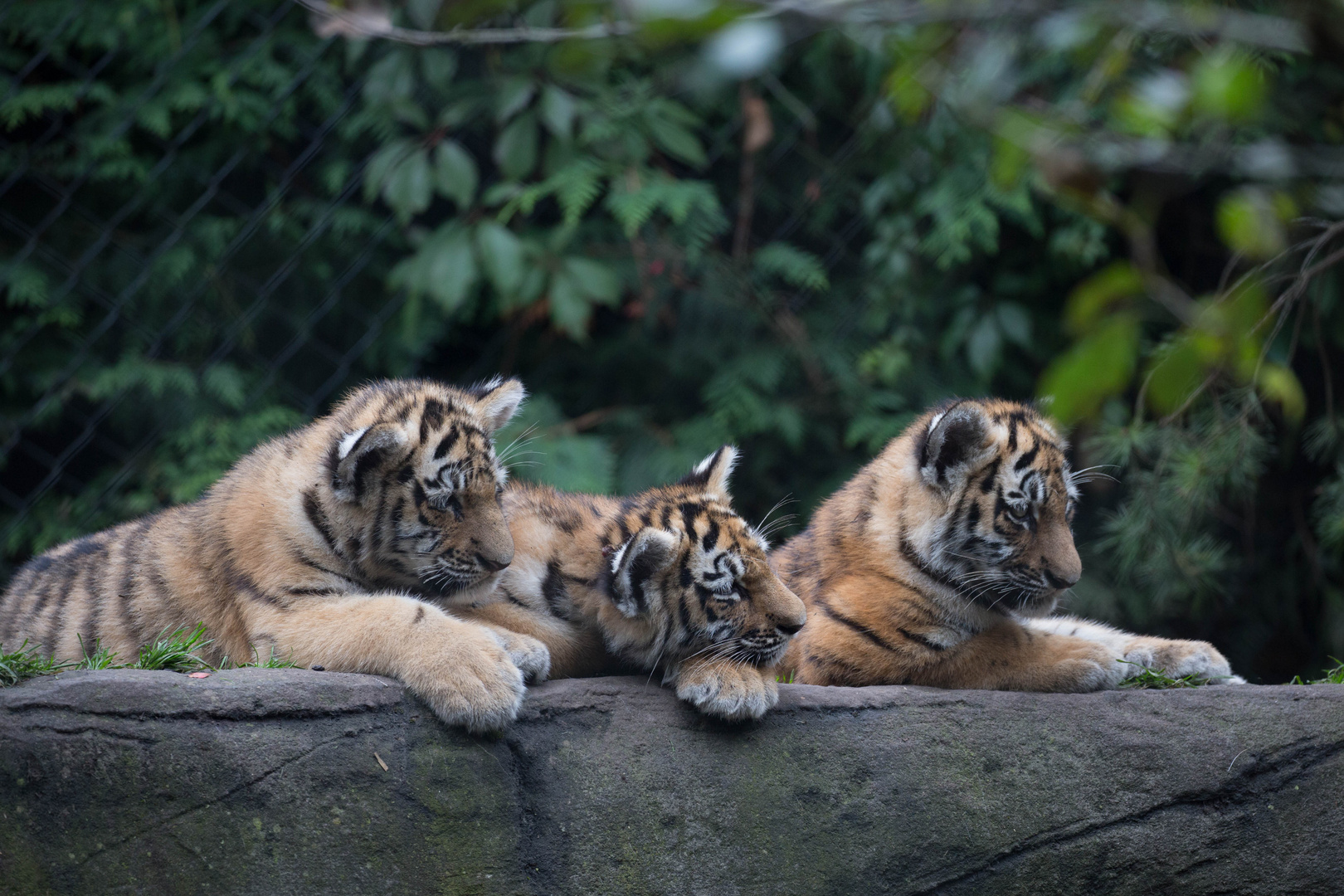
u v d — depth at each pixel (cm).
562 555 833
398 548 814
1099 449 1243
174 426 1379
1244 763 753
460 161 1242
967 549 870
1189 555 1182
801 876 707
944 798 733
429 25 708
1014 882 729
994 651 859
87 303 1394
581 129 1364
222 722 645
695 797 705
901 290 1391
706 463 880
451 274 1245
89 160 1357
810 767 726
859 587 887
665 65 1276
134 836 624
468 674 679
